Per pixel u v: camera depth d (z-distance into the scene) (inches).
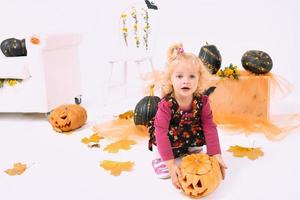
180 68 53.2
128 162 63.2
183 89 53.6
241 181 54.5
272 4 119.9
